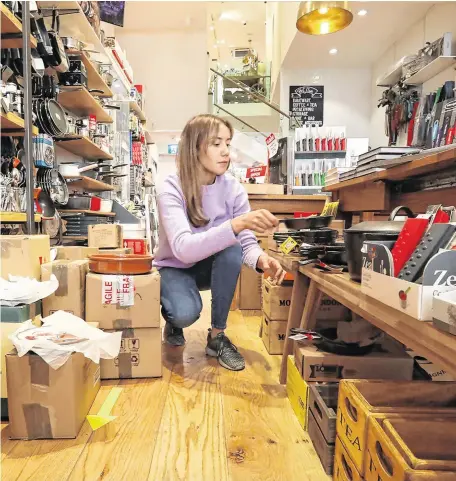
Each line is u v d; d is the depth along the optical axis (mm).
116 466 942
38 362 1057
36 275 1410
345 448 837
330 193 2793
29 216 1771
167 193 1629
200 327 2209
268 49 8227
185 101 6168
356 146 4688
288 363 1337
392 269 633
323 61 5215
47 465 945
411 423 722
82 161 3598
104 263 1478
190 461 964
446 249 561
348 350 1162
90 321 1447
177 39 5680
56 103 2316
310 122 5434
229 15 8594
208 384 1431
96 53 3012
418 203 1754
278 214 2885
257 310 2699
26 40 1783
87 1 2967
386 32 4293
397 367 1153
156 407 1245
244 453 1001
